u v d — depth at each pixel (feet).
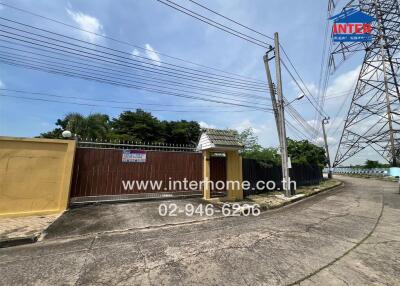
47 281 10.69
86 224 19.30
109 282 10.59
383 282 10.73
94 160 26.32
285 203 33.30
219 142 30.78
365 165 116.67
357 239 16.96
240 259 13.12
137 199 28.04
